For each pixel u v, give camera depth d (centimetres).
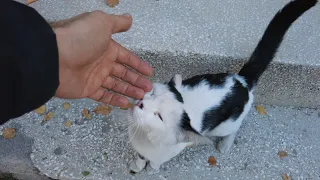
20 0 69
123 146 67
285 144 70
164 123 51
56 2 70
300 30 70
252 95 64
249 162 67
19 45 31
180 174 65
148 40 66
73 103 71
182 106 52
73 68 43
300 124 73
